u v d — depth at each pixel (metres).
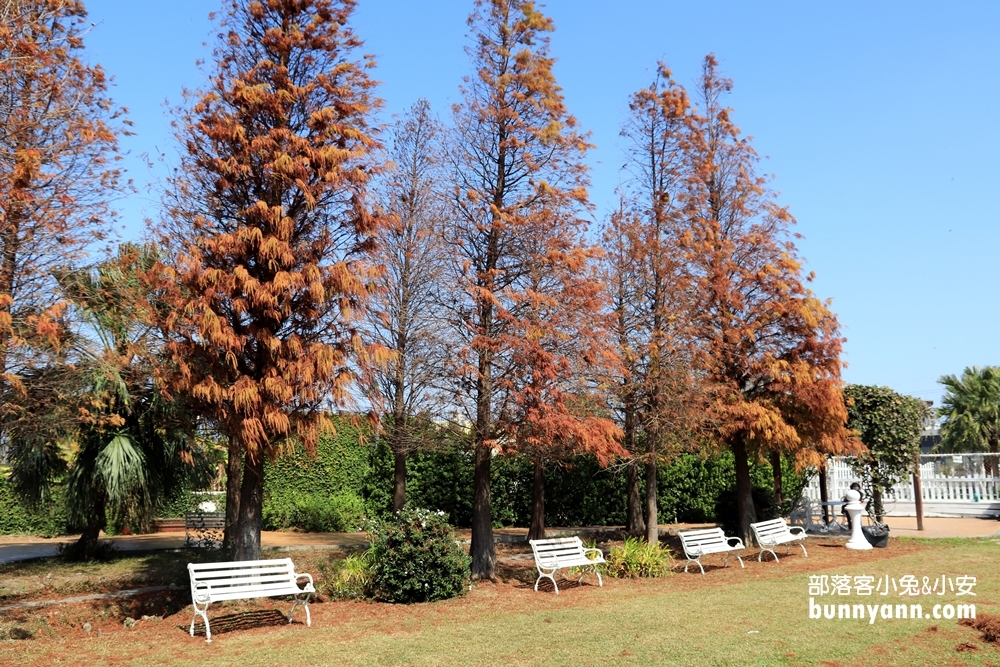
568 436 12.09
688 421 14.91
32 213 9.56
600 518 21.97
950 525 20.95
